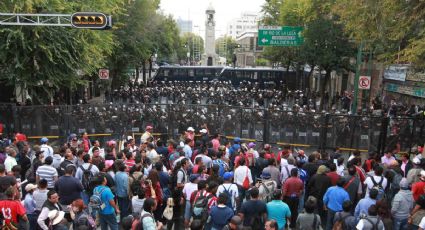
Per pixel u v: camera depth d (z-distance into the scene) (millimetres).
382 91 33375
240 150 11891
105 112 20031
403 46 17391
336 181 8859
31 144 18531
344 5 17172
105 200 8164
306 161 11328
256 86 45438
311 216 6895
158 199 8719
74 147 11672
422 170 8922
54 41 19484
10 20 18062
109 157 10469
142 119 20281
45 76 20156
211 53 80500
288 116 18516
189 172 10344
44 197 7992
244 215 7215
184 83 46312
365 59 30109
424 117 16500
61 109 19297
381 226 6867
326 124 17797
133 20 35812
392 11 14844
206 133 14859
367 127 17125
